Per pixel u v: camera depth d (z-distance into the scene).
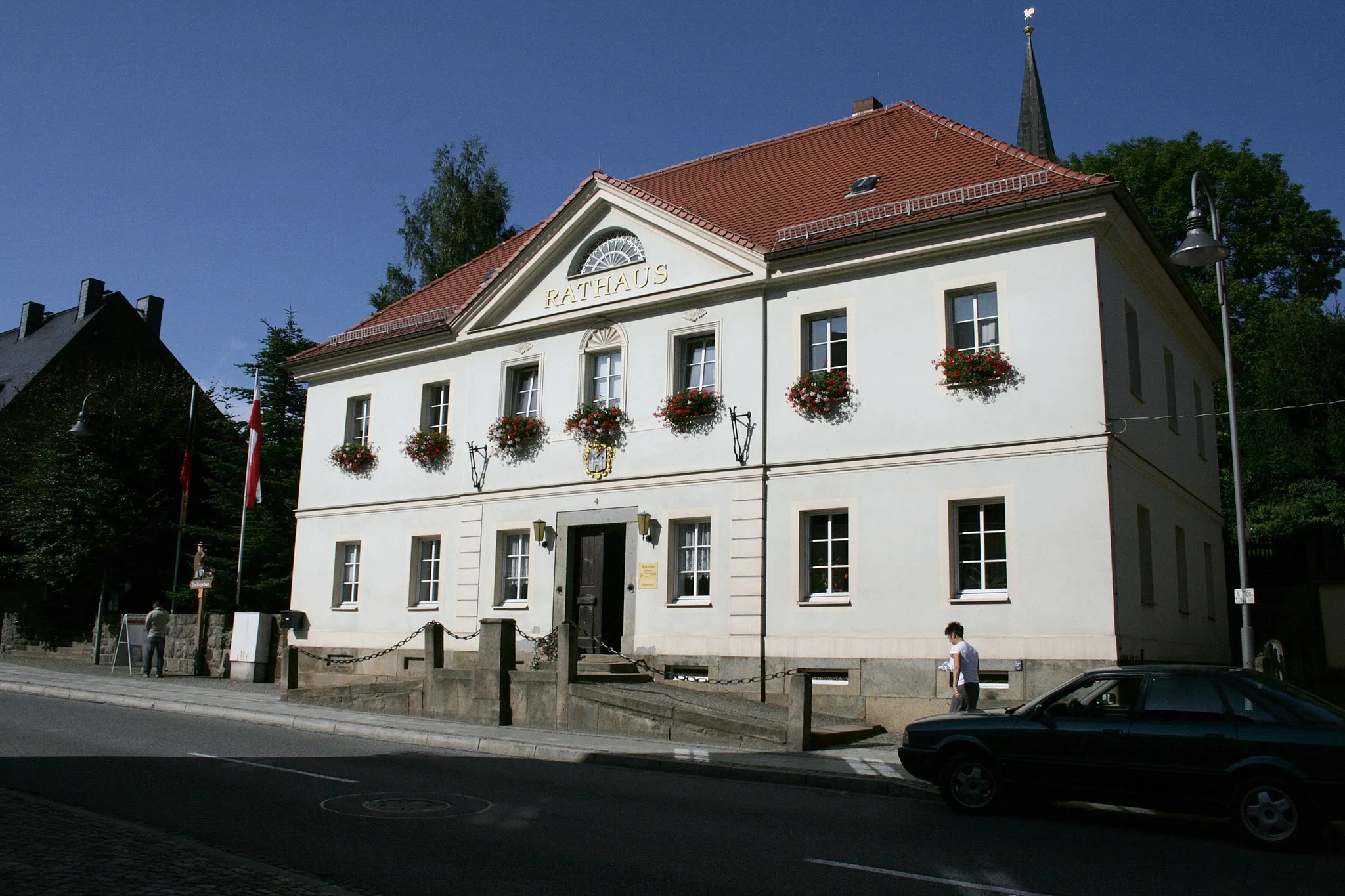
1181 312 22.34
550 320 23.19
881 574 18.11
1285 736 9.38
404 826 9.27
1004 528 17.33
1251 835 9.30
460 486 24.56
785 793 12.12
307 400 28.73
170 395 36.22
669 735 15.99
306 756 13.91
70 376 45.69
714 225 20.69
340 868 7.73
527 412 23.97
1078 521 16.47
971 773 10.90
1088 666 15.98
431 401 26.11
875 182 21.27
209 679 27.52
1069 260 17.17
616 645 21.59
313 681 26.34
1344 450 26.69
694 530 20.72
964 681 14.48
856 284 19.23
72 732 15.58
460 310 24.69
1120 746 10.12
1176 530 20.73
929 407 18.11
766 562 19.39
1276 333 29.28
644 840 8.95
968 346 18.17
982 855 8.76
